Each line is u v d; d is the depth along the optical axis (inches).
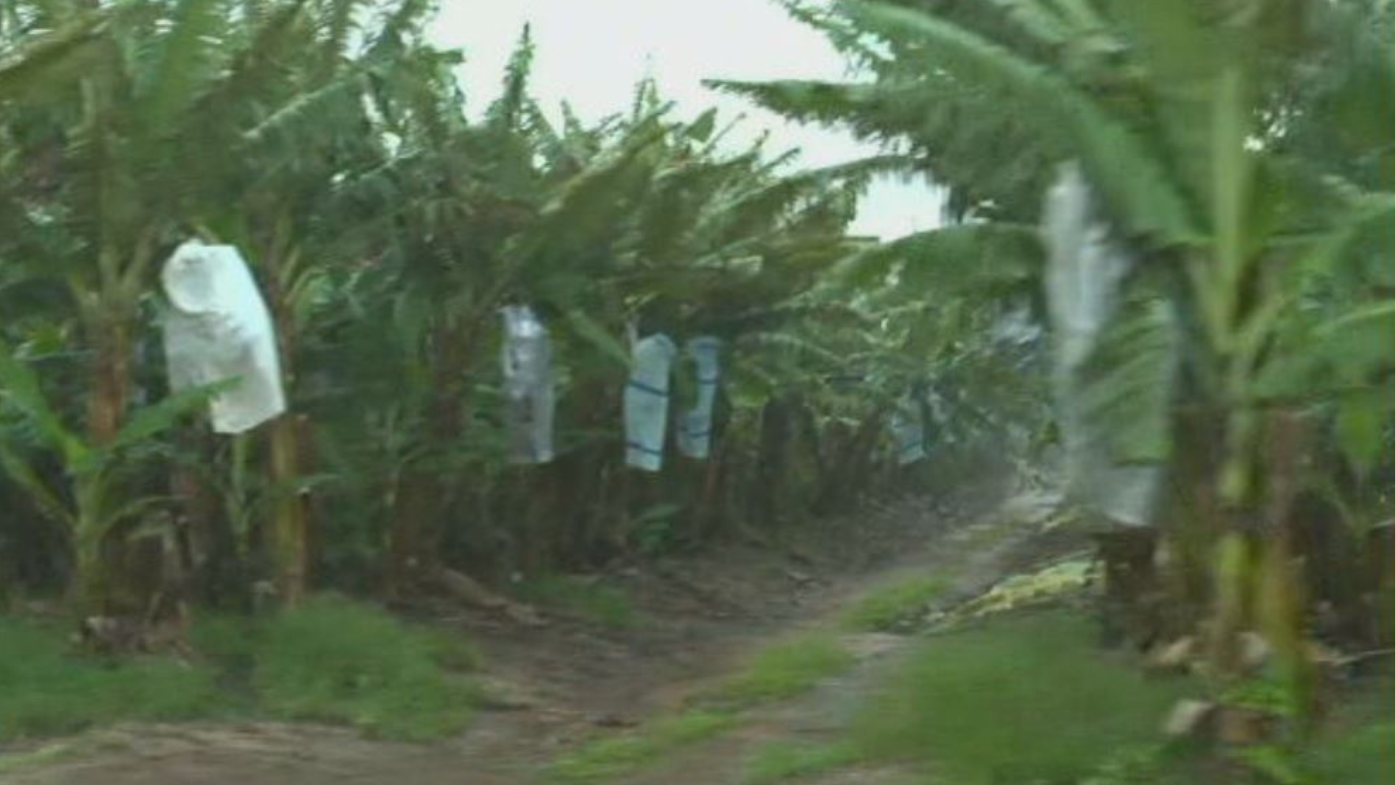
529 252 599.5
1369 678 408.5
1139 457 304.3
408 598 644.7
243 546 521.7
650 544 866.8
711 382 791.7
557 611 695.7
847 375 1048.2
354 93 485.7
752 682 489.1
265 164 472.4
